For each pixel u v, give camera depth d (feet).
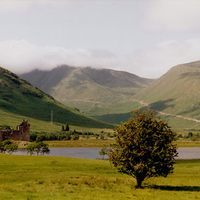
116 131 164.25
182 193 137.28
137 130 156.66
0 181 163.12
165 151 152.66
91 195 124.26
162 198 122.93
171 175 220.02
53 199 113.09
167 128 161.07
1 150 513.45
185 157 502.38
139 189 148.77
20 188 137.69
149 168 150.00
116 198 120.16
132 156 152.46
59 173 204.33
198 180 190.49
